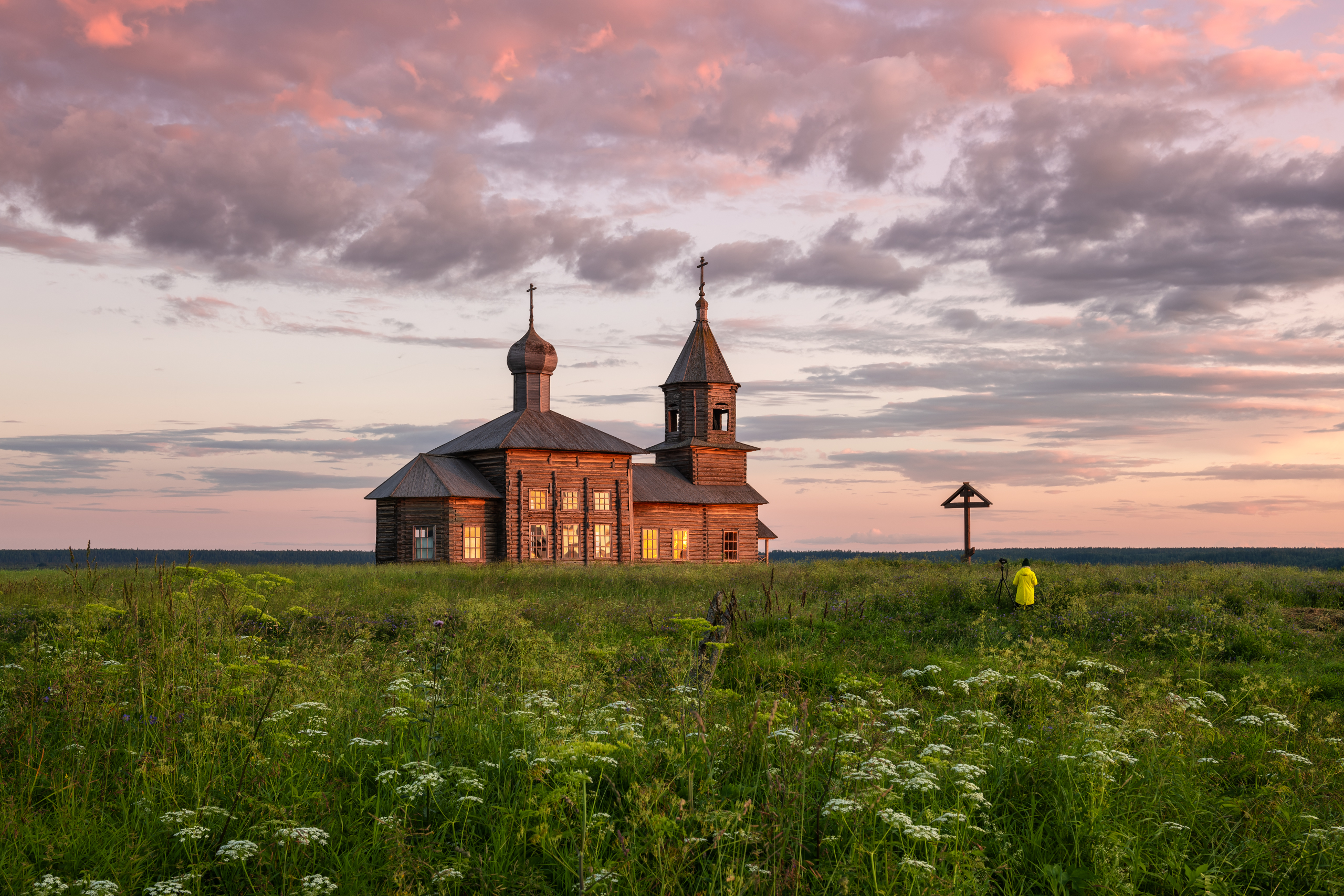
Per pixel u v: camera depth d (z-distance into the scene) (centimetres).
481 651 1179
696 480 6025
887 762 625
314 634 1432
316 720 773
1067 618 1819
